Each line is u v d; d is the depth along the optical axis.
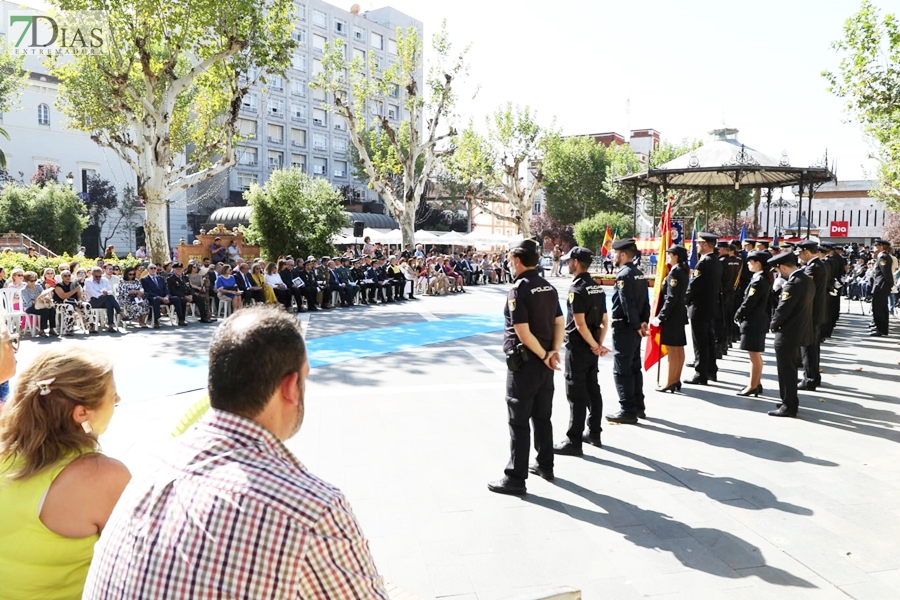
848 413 6.68
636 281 6.26
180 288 13.78
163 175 18.23
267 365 1.30
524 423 4.52
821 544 3.78
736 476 4.87
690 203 34.50
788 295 6.38
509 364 4.52
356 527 1.22
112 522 1.26
